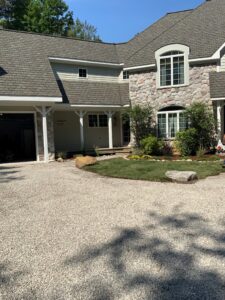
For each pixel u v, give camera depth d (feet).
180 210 21.34
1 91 47.09
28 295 11.26
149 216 20.21
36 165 48.75
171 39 64.34
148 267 13.12
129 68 62.34
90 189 29.01
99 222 19.20
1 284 12.09
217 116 53.47
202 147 53.26
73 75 67.05
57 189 29.40
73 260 13.98
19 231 17.99
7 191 29.09
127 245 15.49
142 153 55.42
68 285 11.87
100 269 13.08
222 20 62.28
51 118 54.75
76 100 60.23
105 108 63.93
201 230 17.35
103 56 72.38
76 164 45.47
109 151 63.00
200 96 56.75
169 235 16.71
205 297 10.82
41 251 15.07
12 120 67.36
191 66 57.11
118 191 27.84
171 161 46.01
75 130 68.18
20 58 57.00
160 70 60.18
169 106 59.77
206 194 25.64
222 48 54.39
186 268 12.94
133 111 59.57
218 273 12.46
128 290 11.41
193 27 65.00
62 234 17.30
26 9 126.11
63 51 67.10
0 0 120.06
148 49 64.54
